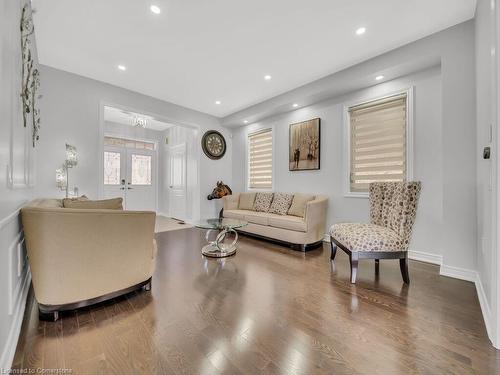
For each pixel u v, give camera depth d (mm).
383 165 3180
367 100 3312
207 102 4543
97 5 2105
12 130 1375
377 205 2635
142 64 3131
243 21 2316
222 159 5562
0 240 1104
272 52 2846
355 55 2898
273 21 2316
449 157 2348
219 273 2393
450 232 2328
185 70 3289
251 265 2643
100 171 3594
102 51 2836
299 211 3777
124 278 1750
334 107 3709
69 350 1248
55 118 3227
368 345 1310
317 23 2342
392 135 3100
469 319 1567
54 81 3225
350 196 3471
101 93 3637
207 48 2766
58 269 1479
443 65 2406
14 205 1440
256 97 4266
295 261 2793
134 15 2234
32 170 2469
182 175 5883
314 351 1260
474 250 2195
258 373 1109
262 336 1386
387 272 2443
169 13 2209
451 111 2346
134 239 1769
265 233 3730
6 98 1218
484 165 1787
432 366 1154
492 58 1392
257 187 5105
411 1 2062
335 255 3016
